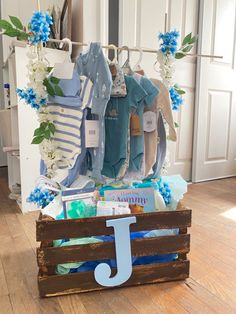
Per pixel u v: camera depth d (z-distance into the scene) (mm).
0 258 1092
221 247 1188
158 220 902
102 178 960
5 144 1911
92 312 792
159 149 1004
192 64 2162
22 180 1580
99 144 913
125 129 927
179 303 833
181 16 2031
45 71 872
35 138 879
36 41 854
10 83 1745
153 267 916
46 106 888
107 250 872
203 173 2332
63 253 842
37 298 853
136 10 1830
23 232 1337
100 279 871
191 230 1360
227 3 2205
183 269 943
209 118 2283
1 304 826
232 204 1761
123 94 915
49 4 1946
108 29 1815
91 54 906
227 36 2256
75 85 874
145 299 849
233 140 2484
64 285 857
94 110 894
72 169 956
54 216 888
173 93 1051
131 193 970
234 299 854
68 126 891
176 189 1042
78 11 1635
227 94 2361
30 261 1070
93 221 852
